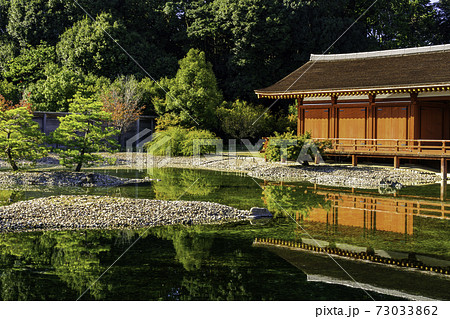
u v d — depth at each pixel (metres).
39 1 50.50
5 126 21.81
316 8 48.81
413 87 23.94
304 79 30.36
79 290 7.72
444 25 61.31
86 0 50.78
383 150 26.06
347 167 25.47
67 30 48.84
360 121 28.05
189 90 38.75
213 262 9.28
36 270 8.76
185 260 9.38
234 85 48.66
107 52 46.00
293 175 24.77
